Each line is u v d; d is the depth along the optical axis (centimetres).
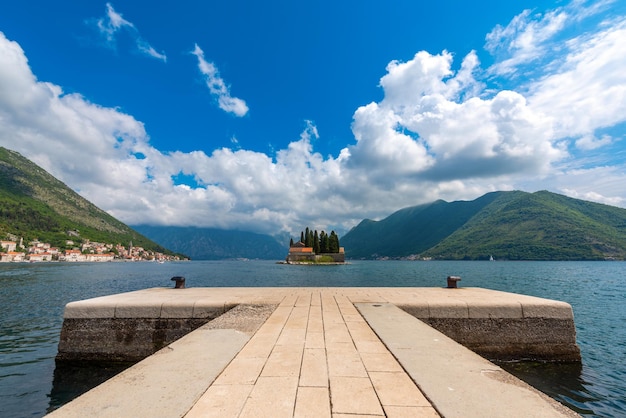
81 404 327
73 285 4556
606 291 3634
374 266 13238
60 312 2200
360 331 652
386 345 551
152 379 398
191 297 1038
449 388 372
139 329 914
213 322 732
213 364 456
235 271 9900
